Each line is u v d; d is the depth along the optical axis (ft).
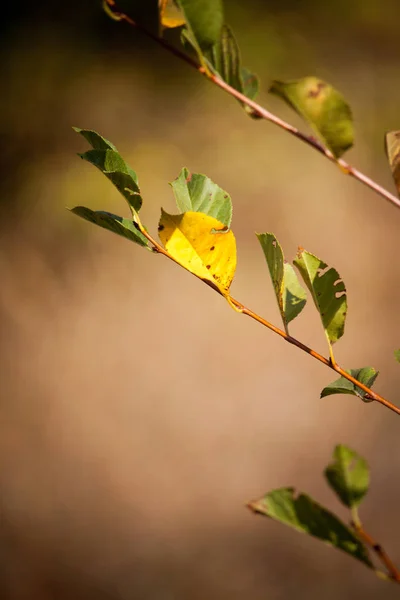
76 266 22.97
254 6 25.36
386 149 3.66
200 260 3.34
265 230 23.21
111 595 16.08
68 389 21.03
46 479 19.01
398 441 18.62
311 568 15.87
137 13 25.67
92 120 24.52
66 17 25.85
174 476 18.99
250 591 15.70
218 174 23.79
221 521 17.72
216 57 3.64
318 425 19.69
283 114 24.58
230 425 20.11
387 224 23.68
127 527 17.76
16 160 24.11
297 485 18.62
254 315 3.41
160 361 21.49
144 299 22.45
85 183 23.32
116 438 19.92
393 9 26.21
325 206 23.67
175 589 16.02
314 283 3.41
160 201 23.22
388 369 20.81
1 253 22.90
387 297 22.45
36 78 25.02
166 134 24.49
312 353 3.41
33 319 22.17
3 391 20.99
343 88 25.11
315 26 25.85
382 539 16.40
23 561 16.89
